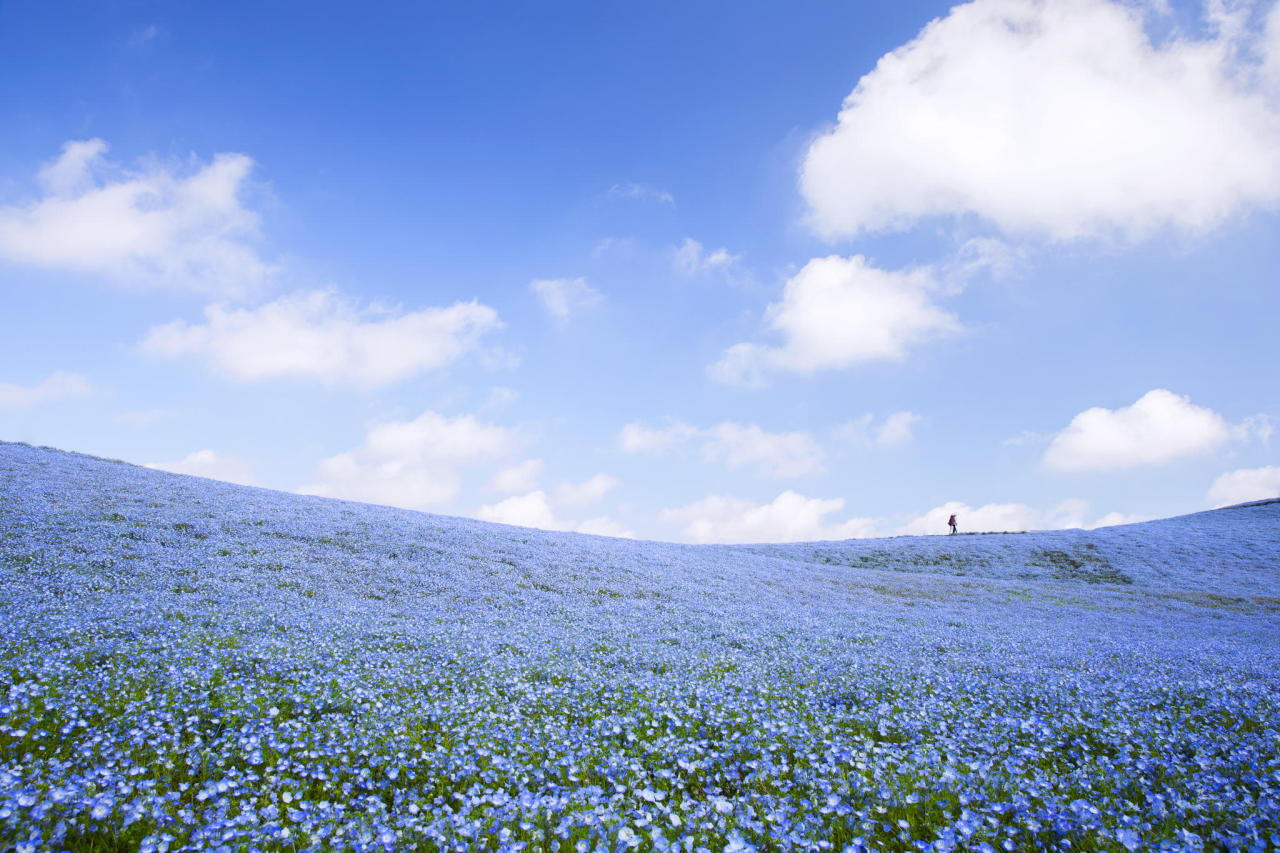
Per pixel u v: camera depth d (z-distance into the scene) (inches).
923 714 480.1
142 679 463.8
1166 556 2554.1
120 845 236.4
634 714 468.8
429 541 1498.5
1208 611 1689.2
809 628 1007.0
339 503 1839.3
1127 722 465.7
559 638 807.1
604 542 1978.3
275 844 244.4
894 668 670.5
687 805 298.8
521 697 515.2
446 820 260.2
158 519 1272.1
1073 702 533.0
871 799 301.7
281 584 1018.1
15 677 442.0
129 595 827.4
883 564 2596.0
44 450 1797.5
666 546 2192.4
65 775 283.0
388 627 793.6
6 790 247.4
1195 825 273.1
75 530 1106.7
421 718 438.3
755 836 266.4
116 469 1695.4
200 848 227.9
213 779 316.2
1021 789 312.8
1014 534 3107.8
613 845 243.3
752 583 1630.2
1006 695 558.3
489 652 682.2
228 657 556.4
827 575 1984.5
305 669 544.1
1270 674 732.0
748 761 377.7
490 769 345.1
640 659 697.0
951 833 254.1
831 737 415.5
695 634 897.5
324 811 274.1
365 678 537.3
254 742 348.2
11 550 954.7
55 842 225.9
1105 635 1147.3
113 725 365.4
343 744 373.4
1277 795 301.3
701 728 436.5
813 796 307.0
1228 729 466.0
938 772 335.9
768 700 521.7
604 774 344.2
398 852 241.8
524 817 265.1
